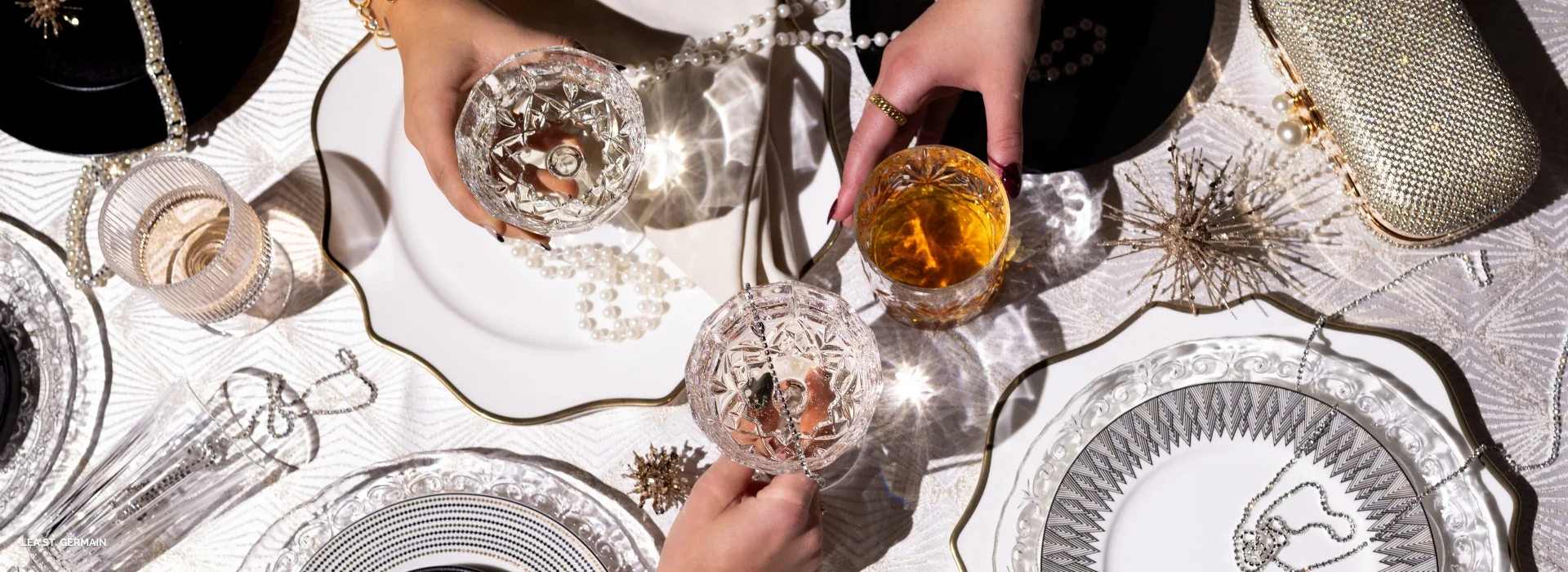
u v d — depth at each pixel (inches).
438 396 40.5
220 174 41.9
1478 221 37.5
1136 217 39.6
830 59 40.9
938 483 39.3
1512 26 39.6
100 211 40.7
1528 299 38.7
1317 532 37.9
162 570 40.5
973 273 38.0
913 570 39.0
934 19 38.5
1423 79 37.2
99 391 41.2
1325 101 37.7
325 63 41.9
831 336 37.9
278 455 40.6
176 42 40.9
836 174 39.6
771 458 37.2
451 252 40.5
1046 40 39.9
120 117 41.1
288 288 41.3
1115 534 38.1
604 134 38.8
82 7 41.3
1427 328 38.8
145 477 40.4
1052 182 39.9
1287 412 37.9
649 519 39.6
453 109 39.0
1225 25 40.3
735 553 37.5
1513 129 37.0
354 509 39.5
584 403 39.3
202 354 41.3
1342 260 39.2
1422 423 37.4
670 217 39.1
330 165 40.8
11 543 40.5
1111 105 39.5
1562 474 37.9
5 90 41.0
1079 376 38.3
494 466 39.6
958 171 37.2
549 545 39.1
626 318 39.9
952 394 39.6
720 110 39.5
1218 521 38.0
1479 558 37.1
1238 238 39.3
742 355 38.2
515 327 40.1
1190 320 38.3
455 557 39.2
